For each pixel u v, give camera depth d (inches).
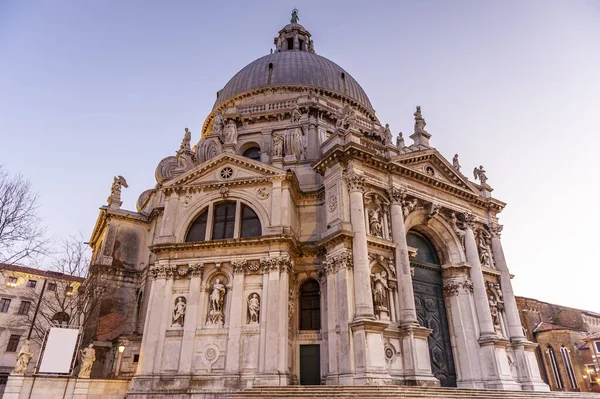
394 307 961.5
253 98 1731.1
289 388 725.9
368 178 1075.9
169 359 949.2
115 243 1398.9
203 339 955.3
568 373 1685.5
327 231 1044.5
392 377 860.6
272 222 1048.2
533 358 1147.3
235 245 1031.0
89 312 1210.0
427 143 1352.1
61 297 1583.4
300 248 1060.5
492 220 1333.7
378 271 989.8
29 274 1994.3
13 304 1929.1
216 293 993.5
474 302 1139.3
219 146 1384.1
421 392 723.4
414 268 1154.0
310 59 1902.1
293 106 1560.0
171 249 1056.8
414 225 1174.3
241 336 938.1
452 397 719.7
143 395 902.4
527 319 1841.8
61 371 885.2
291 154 1310.3
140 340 1171.3
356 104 1765.5
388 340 898.7
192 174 1165.7
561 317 1956.2
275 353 896.3
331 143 1160.8
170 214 1121.4
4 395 829.2
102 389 919.0
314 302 1044.5
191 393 891.4
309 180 1224.2
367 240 978.7
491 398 763.4
